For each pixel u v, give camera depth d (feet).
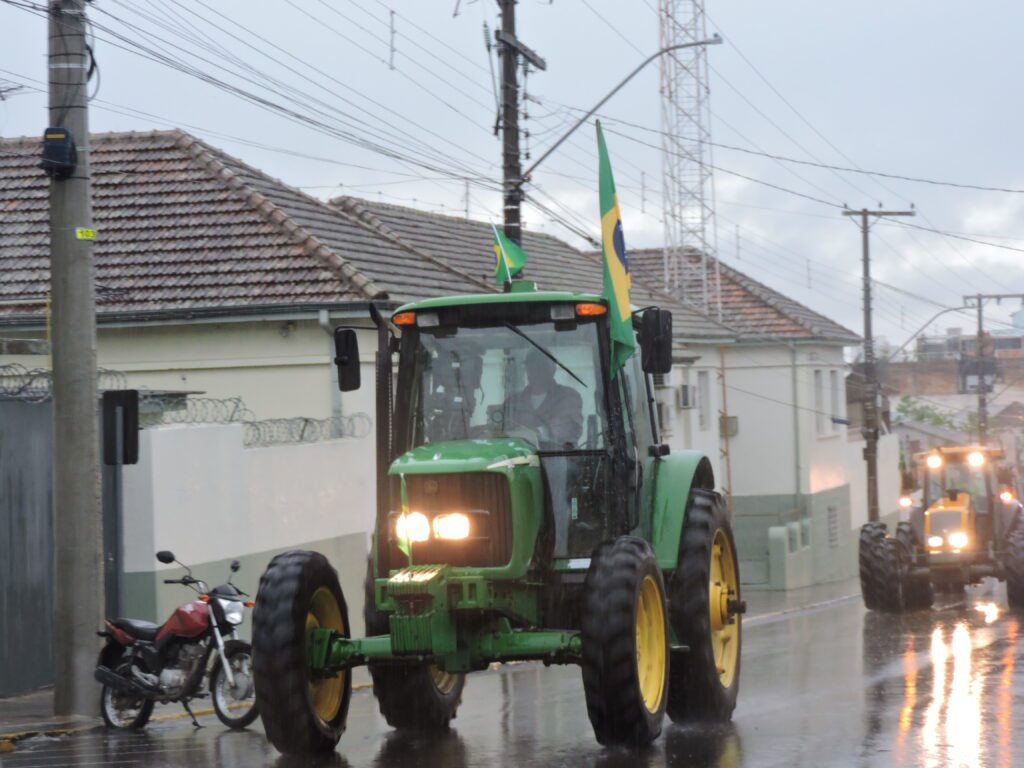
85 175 41.09
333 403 68.49
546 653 30.58
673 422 113.60
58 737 38.14
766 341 135.13
